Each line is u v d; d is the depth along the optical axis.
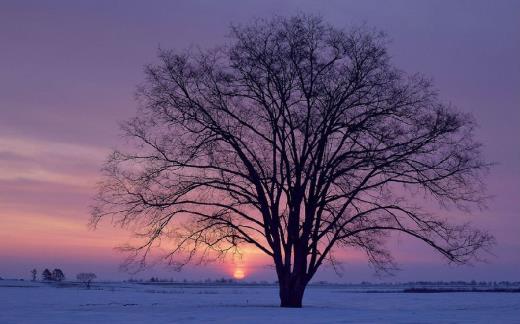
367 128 28.41
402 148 28.58
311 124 28.95
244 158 28.89
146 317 24.31
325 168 29.20
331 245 29.25
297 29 29.22
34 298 53.38
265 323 21.23
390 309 36.88
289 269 30.02
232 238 28.88
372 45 29.11
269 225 29.47
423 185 28.75
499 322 22.95
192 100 28.86
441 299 69.69
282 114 28.98
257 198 29.25
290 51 28.97
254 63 29.05
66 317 24.59
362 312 28.41
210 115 28.91
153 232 28.84
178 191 28.77
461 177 28.62
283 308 29.61
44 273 145.38
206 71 29.25
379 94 28.86
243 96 29.42
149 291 92.38
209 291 109.50
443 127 28.28
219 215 28.94
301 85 28.86
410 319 24.22
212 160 28.91
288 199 29.58
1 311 29.42
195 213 29.00
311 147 28.97
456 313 29.42
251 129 29.44
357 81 28.70
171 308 31.48
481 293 105.00
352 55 28.97
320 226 29.69
